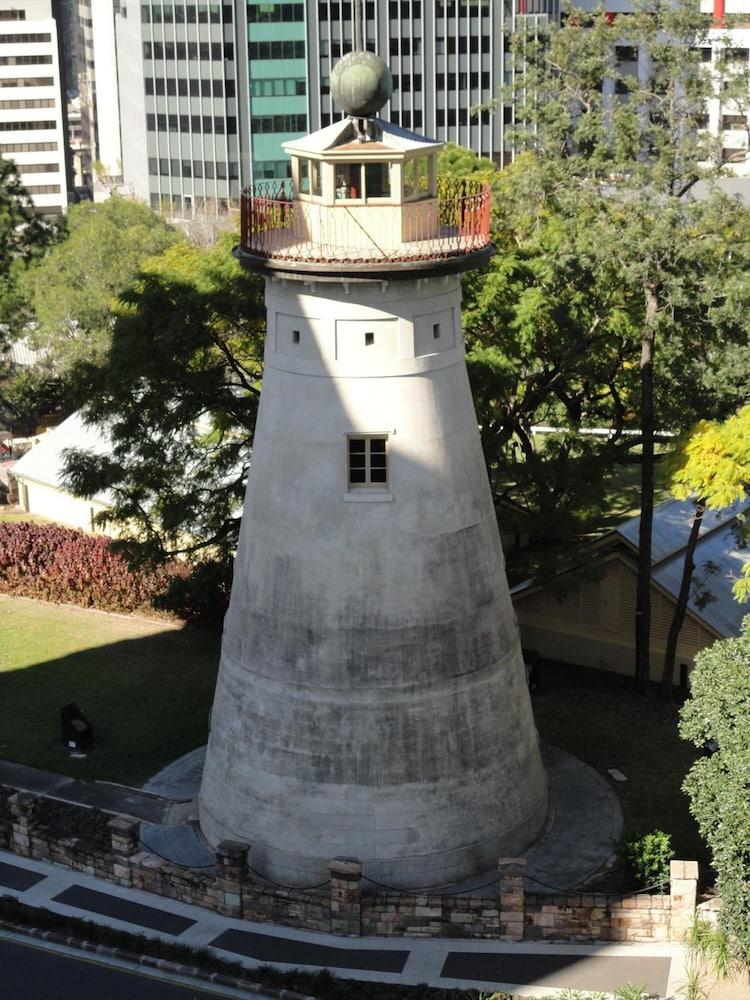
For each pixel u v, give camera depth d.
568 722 50.16
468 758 39.38
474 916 37.28
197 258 64.38
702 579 53.56
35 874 41.41
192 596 56.78
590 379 57.97
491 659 39.78
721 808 35.31
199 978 36.38
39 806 42.66
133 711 52.06
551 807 44.03
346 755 38.47
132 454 56.66
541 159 50.16
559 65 49.78
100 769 47.72
